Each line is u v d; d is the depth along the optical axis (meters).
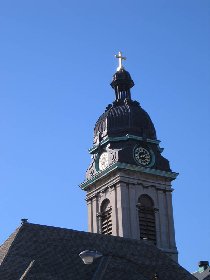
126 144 107.44
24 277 63.75
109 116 110.25
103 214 105.69
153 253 75.50
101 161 108.44
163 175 107.00
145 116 111.25
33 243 69.25
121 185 103.56
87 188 109.38
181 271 74.06
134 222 101.94
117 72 115.50
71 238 72.25
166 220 104.94
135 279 68.06
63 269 67.12
